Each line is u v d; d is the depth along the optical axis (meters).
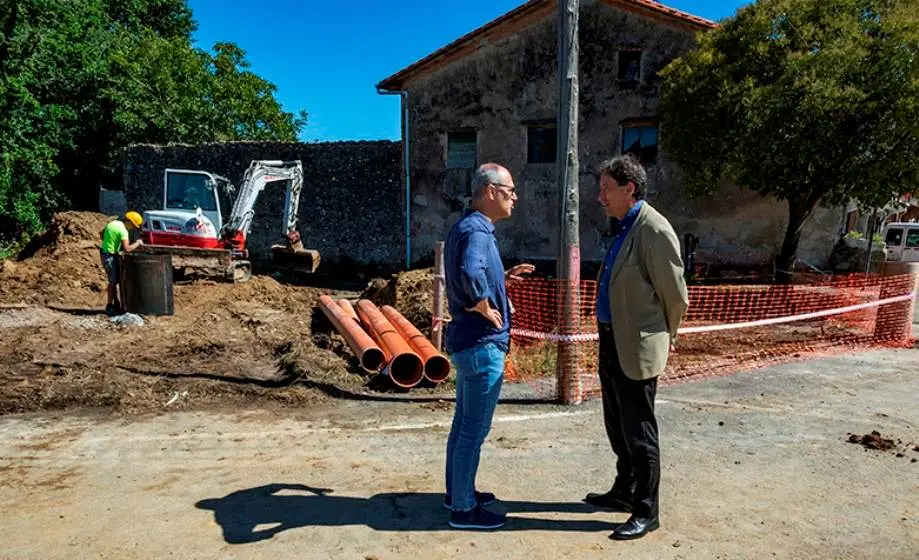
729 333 8.50
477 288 2.82
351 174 18.27
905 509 3.42
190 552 2.96
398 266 18.14
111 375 6.11
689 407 5.26
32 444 4.50
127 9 26.34
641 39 15.18
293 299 12.58
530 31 16.03
